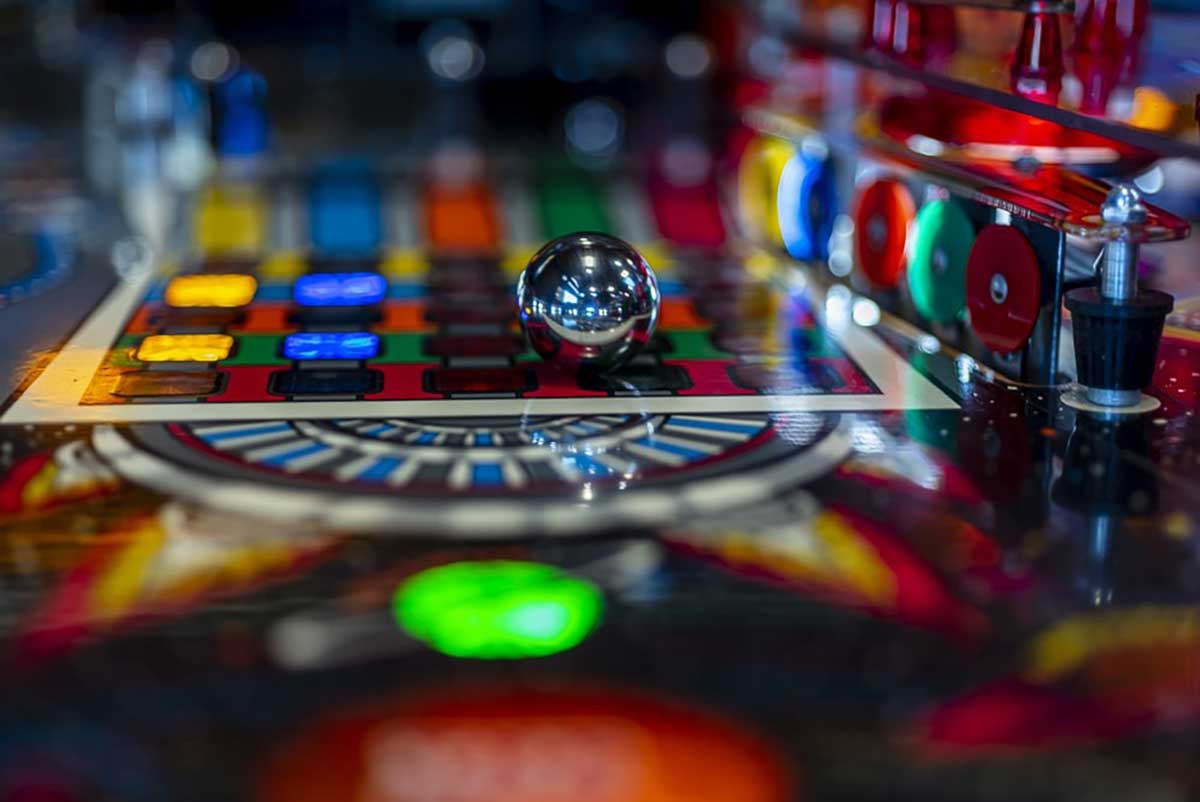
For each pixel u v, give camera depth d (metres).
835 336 0.44
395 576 0.31
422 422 0.38
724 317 0.46
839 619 0.30
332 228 0.58
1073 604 0.30
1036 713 0.27
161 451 0.36
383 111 0.83
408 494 0.34
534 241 0.57
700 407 0.39
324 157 0.73
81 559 0.31
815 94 0.55
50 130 0.80
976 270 0.41
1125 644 0.29
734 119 0.66
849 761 0.26
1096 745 0.27
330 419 0.38
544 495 0.34
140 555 0.32
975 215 0.41
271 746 0.27
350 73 0.83
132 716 0.27
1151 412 0.38
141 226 0.58
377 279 0.51
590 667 0.28
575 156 0.75
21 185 0.65
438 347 0.43
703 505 0.33
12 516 0.33
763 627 0.29
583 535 0.32
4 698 0.28
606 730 0.27
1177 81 0.41
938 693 0.28
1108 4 0.42
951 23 0.46
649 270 0.40
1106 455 0.36
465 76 0.81
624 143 0.79
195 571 0.31
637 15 0.82
